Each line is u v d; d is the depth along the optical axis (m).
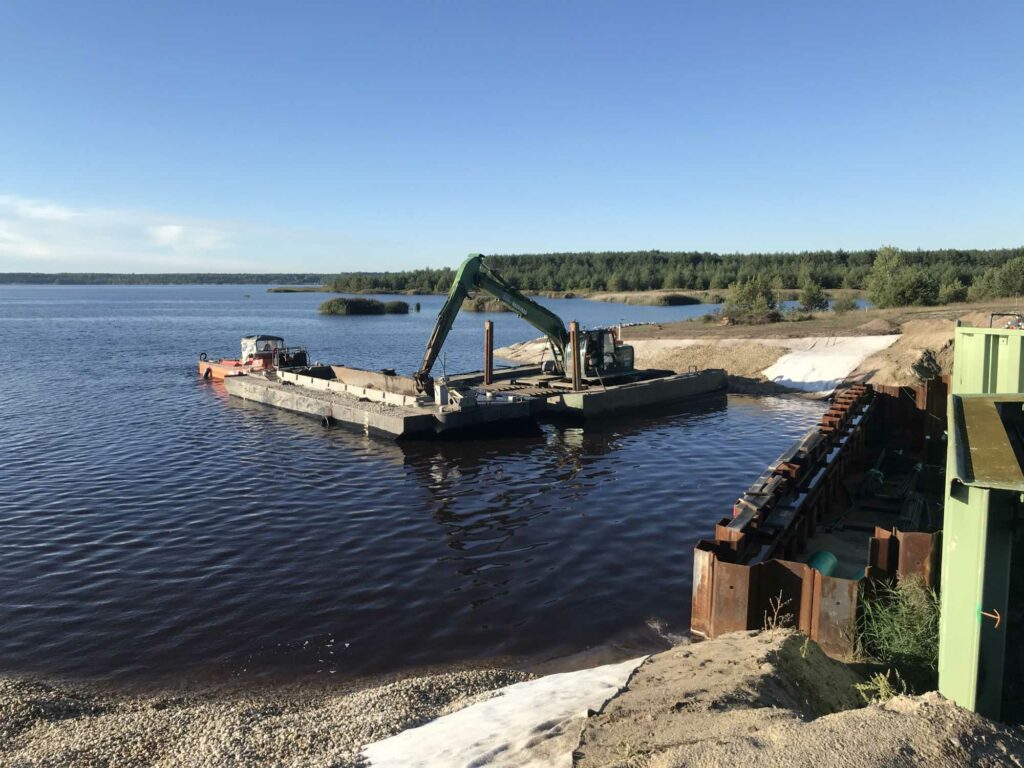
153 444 27.83
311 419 33.09
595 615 13.41
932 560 10.12
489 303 136.00
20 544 16.94
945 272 96.81
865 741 5.23
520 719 8.30
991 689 5.80
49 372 49.59
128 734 8.98
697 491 21.55
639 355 50.44
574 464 25.12
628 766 5.41
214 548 16.78
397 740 8.25
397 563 15.98
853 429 22.08
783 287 137.00
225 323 103.56
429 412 28.78
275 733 8.80
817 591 10.01
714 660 8.37
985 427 6.50
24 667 11.53
